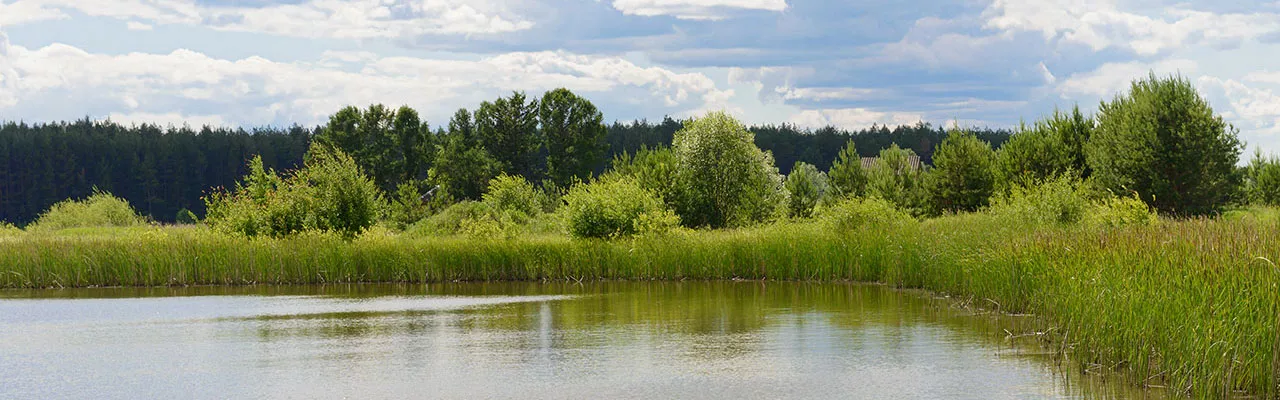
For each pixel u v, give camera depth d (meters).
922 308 17.50
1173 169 27.66
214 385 10.89
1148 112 27.91
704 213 37.66
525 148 79.94
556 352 12.88
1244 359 9.32
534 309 17.95
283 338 14.34
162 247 24.70
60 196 104.38
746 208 36.78
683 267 24.66
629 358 12.38
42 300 20.25
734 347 13.19
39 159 104.75
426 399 10.12
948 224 23.22
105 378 11.34
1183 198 27.67
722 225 37.56
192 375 11.46
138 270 24.03
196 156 111.50
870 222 25.30
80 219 52.16
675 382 10.87
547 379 11.07
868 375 11.13
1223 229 14.20
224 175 113.94
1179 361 9.79
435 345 13.56
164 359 12.55
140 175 107.00
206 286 23.67
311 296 20.94
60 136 108.25
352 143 79.06
